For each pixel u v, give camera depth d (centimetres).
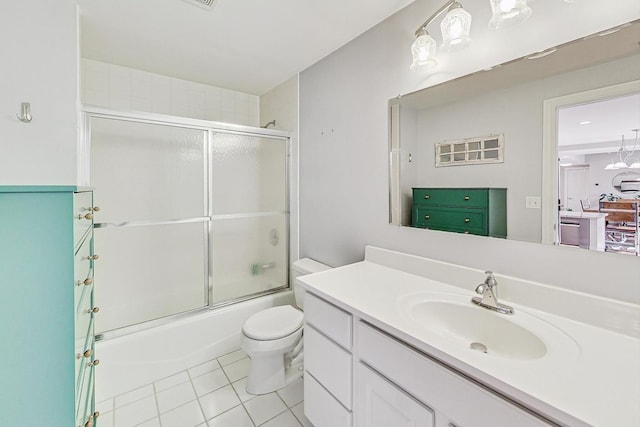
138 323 181
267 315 177
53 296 63
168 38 173
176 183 200
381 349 93
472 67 119
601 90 87
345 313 108
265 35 170
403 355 86
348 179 184
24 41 129
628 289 85
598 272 90
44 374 62
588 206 91
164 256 198
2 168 126
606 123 86
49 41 134
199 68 216
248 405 153
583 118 91
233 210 223
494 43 112
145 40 175
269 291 236
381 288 123
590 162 90
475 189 119
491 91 113
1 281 58
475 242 122
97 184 173
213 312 199
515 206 108
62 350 64
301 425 140
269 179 238
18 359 60
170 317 188
